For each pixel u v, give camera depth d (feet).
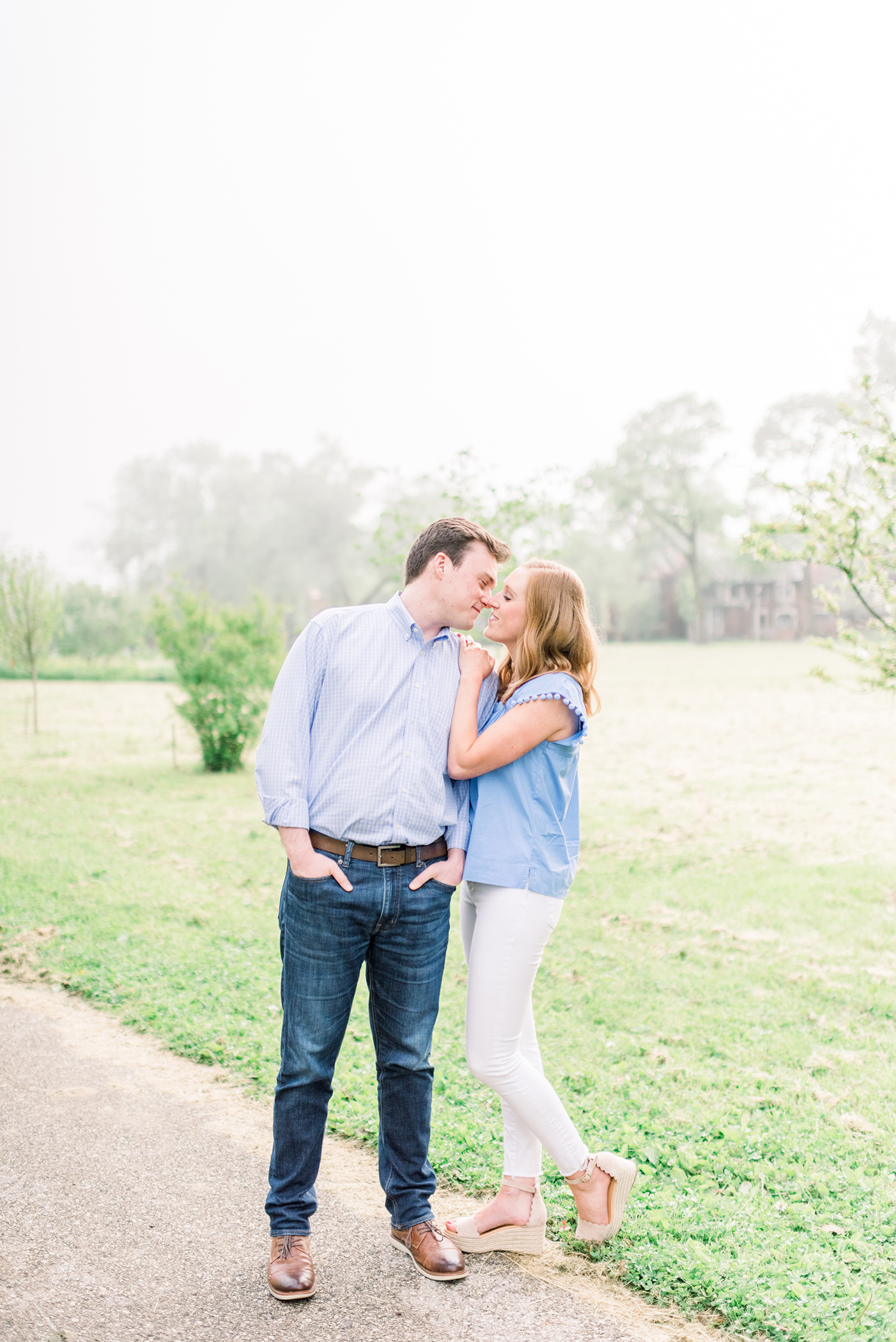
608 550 265.13
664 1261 9.00
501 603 9.37
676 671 128.98
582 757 52.65
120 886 24.95
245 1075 13.58
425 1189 9.08
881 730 63.21
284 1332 7.89
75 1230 9.39
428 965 8.91
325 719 8.72
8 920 21.36
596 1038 15.78
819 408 189.67
